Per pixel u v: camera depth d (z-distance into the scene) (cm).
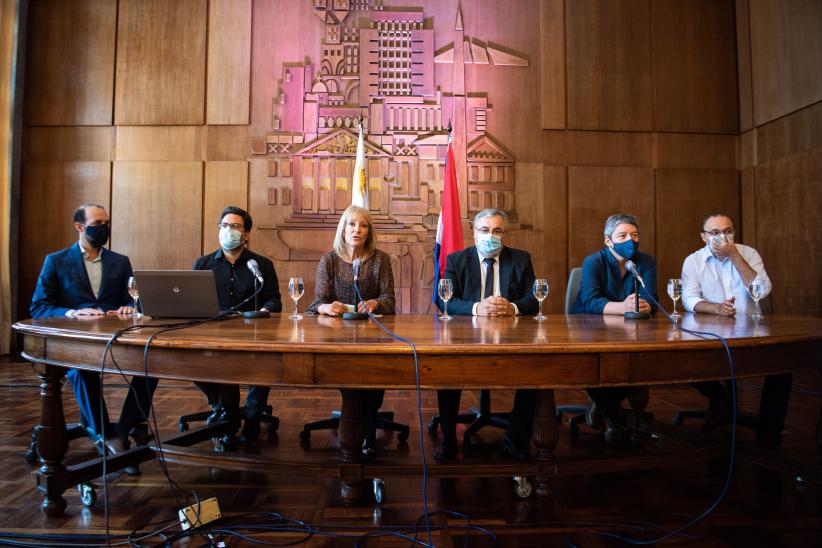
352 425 169
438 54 538
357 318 208
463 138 533
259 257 291
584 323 195
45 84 526
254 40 532
